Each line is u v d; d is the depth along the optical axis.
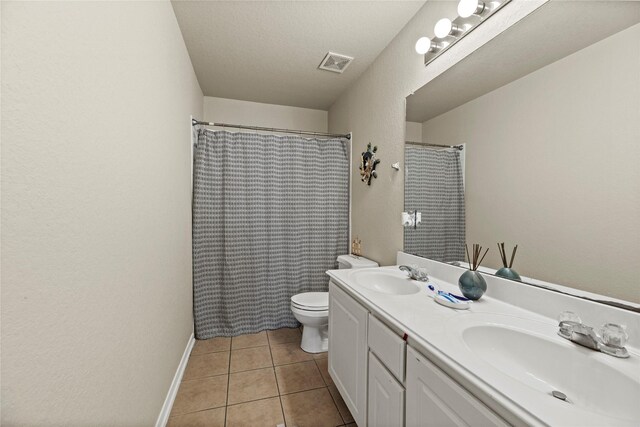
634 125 0.74
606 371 0.67
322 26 1.81
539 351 0.81
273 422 1.43
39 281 0.54
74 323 0.66
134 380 1.02
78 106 0.67
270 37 1.92
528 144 1.04
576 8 0.88
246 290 2.46
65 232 0.62
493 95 1.19
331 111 3.18
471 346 0.85
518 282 1.07
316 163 2.69
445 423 0.72
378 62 2.14
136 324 1.04
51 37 0.57
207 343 2.26
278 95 2.89
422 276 1.49
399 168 1.87
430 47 1.50
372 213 2.25
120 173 0.91
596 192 0.82
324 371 1.87
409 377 0.89
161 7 1.37
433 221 1.57
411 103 1.75
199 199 2.29
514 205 1.10
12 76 0.48
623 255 0.77
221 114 2.95
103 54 0.79
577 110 0.87
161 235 1.37
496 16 1.18
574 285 0.89
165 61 1.45
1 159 0.46
